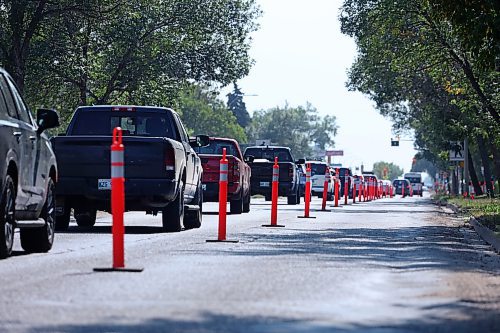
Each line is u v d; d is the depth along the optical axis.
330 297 22.36
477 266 31.81
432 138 152.50
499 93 81.06
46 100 102.62
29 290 23.06
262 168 96.88
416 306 21.20
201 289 23.58
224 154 40.84
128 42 96.25
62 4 84.88
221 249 36.03
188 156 49.94
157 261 30.67
